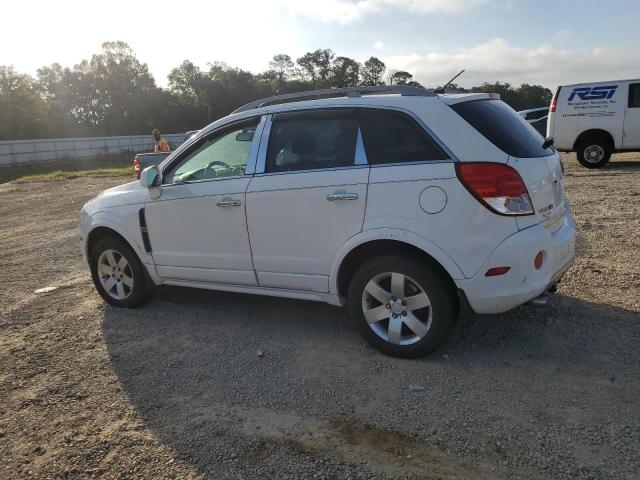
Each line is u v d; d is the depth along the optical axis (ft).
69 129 258.37
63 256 24.97
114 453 9.61
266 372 12.23
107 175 76.07
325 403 10.81
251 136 13.88
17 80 224.53
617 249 19.31
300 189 12.69
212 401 11.16
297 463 9.04
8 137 217.15
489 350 12.49
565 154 59.21
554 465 8.54
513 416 9.89
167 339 14.42
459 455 8.96
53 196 54.34
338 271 12.61
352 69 368.68
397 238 11.51
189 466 9.14
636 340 12.42
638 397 10.20
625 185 32.91
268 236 13.38
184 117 306.35
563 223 12.98
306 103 13.16
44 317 16.66
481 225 10.86
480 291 11.07
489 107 12.14
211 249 14.52
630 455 8.63
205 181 14.47
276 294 13.94
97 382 12.26
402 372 11.76
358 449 9.32
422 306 11.75
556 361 11.76
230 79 323.37
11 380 12.57
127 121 290.35
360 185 11.89
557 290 15.76
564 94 43.14
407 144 11.67
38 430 10.48
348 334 13.96
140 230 15.83
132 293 16.63
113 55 291.99
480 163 10.87
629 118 40.75
